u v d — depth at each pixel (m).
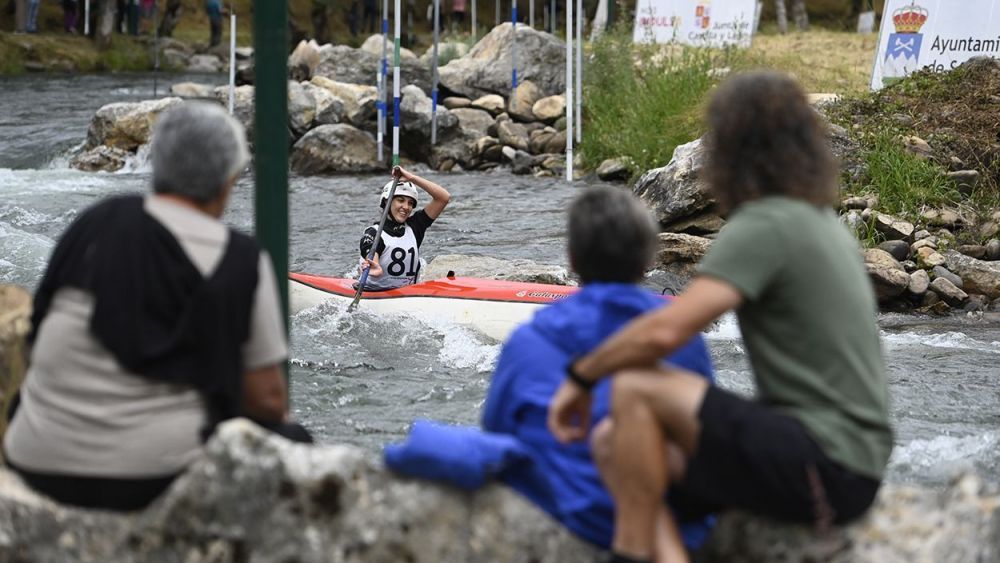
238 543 8.16
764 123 8.48
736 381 20.12
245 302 8.38
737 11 55.16
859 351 8.27
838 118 36.72
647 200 33.50
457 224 37.16
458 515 8.41
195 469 8.14
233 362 8.34
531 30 56.00
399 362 21.31
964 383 20.12
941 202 31.95
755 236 8.15
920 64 42.78
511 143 50.22
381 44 61.12
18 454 8.54
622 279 8.98
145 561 8.28
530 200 41.44
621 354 8.05
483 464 8.34
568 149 45.75
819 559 8.32
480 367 21.17
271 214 10.39
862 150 34.12
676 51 54.25
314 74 56.31
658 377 8.12
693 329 8.02
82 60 91.06
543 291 24.47
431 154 50.16
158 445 8.24
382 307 23.94
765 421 8.01
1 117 61.56
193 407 8.38
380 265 24.83
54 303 8.45
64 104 67.44
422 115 50.09
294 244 34.44
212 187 8.54
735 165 8.56
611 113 48.38
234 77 55.59
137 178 47.66
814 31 82.56
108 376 8.23
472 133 50.97
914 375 20.72
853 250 8.56
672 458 8.36
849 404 8.18
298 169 48.88
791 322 8.21
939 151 34.69
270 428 9.17
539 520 8.46
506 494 8.52
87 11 91.06
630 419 8.09
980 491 8.40
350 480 8.23
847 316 8.23
